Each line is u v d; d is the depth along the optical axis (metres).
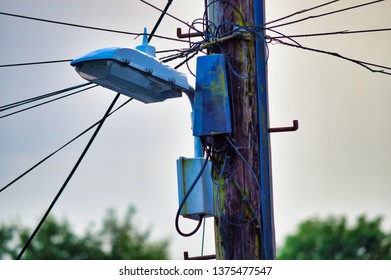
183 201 18.73
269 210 18.50
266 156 18.58
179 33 19.59
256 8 18.97
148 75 17.97
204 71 18.58
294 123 18.78
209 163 18.98
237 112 18.61
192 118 18.91
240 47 18.77
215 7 18.98
